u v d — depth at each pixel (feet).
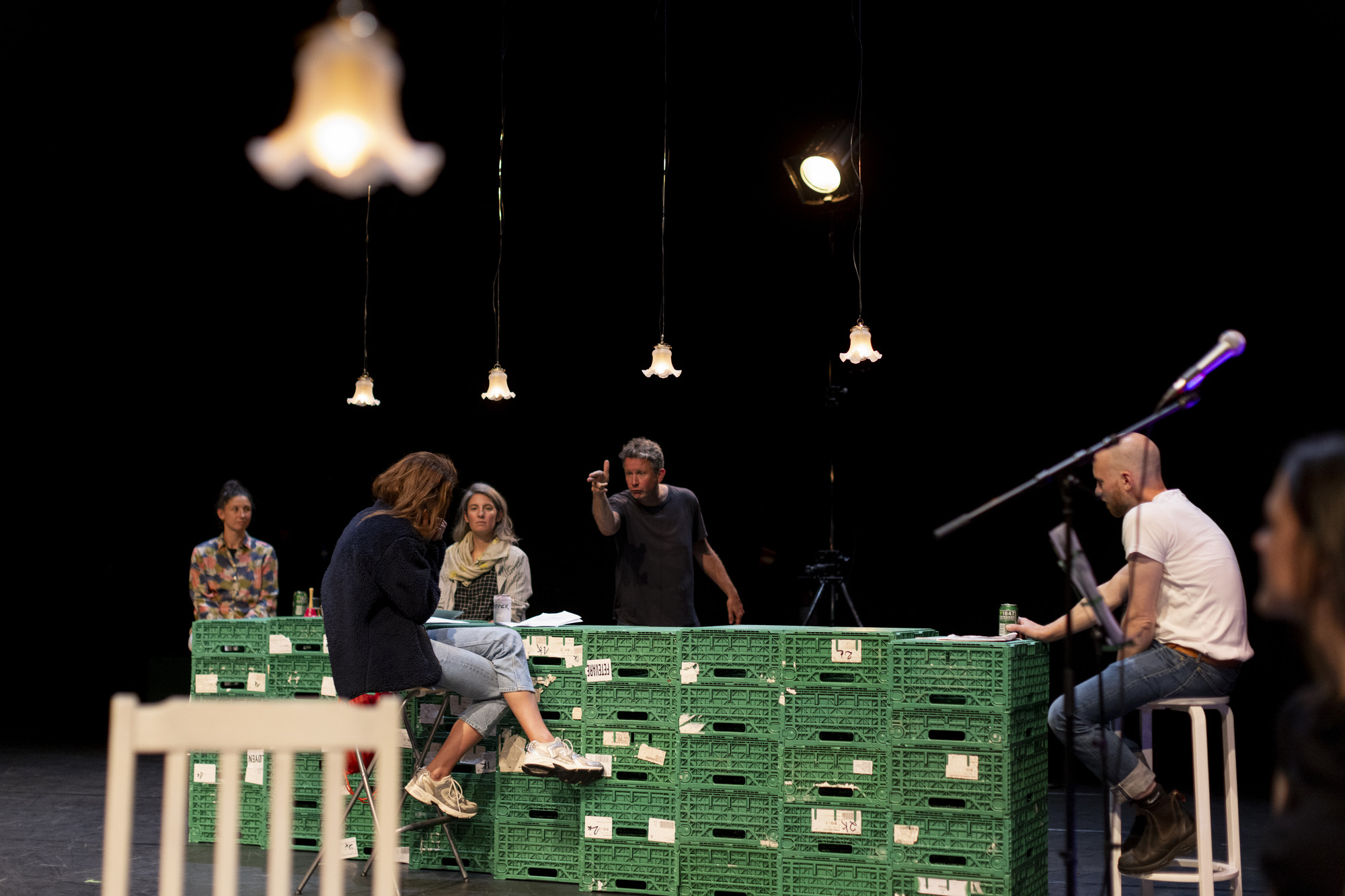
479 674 12.71
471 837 13.73
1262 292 22.50
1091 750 11.22
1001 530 24.50
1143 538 11.46
